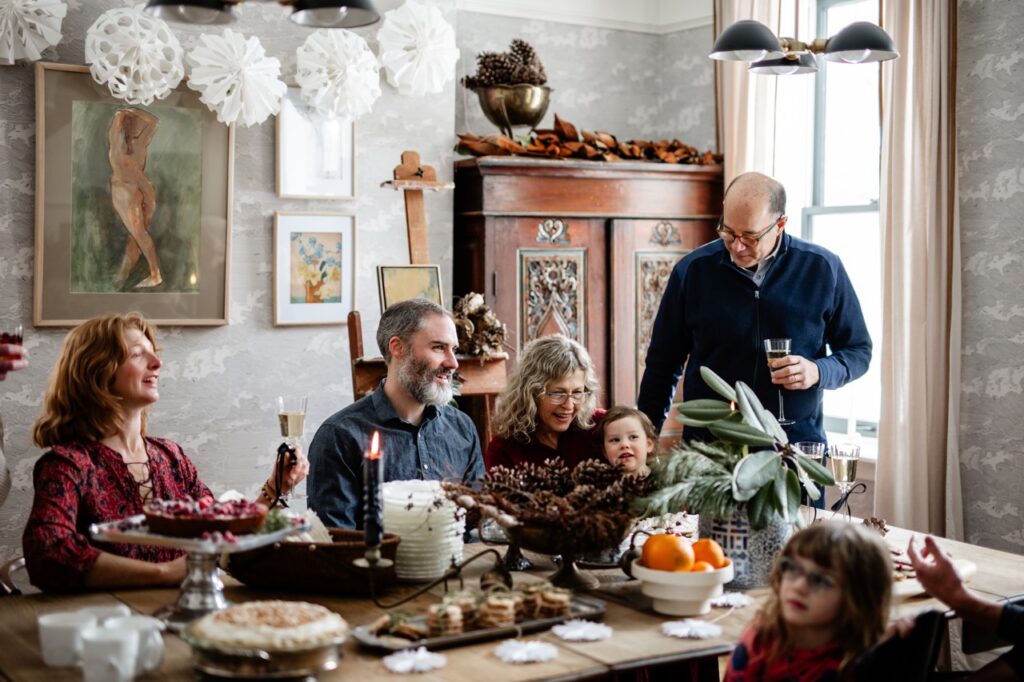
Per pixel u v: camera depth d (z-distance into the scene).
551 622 2.24
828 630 1.97
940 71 4.38
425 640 2.10
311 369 4.79
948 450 4.49
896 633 2.04
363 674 1.98
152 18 4.30
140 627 2.00
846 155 5.31
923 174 4.44
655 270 5.33
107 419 2.65
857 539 1.97
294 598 2.45
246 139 4.61
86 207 4.32
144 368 2.69
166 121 4.43
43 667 2.04
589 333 5.19
